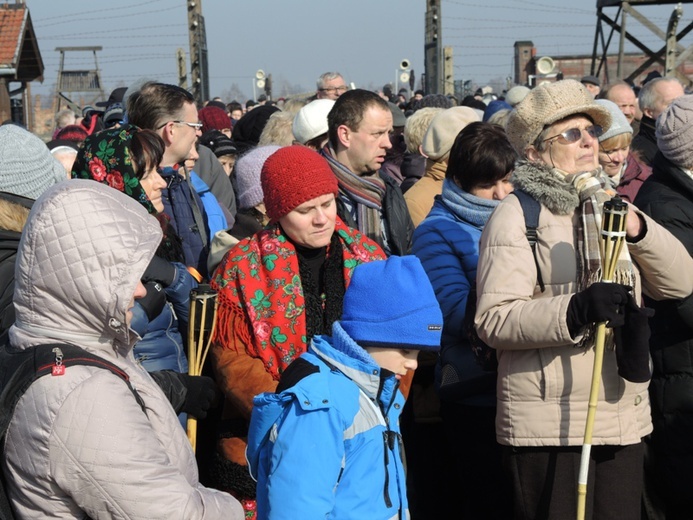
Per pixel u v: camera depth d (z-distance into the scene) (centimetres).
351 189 476
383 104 481
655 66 2845
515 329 329
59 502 228
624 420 337
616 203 322
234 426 376
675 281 355
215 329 370
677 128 420
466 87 2708
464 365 418
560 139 347
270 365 364
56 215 234
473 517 436
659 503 438
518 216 343
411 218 520
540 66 2208
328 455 260
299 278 373
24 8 2372
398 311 271
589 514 339
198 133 522
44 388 225
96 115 1009
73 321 237
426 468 474
